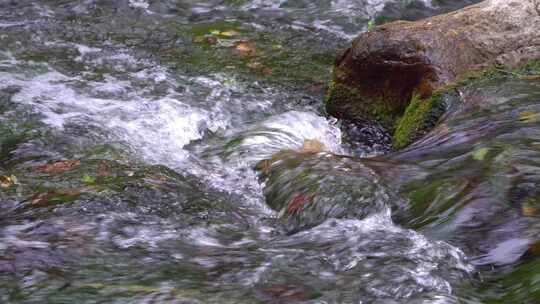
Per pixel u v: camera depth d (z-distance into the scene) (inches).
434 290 184.9
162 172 271.6
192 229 227.3
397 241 211.3
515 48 327.6
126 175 264.8
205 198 251.9
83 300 178.5
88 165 274.2
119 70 395.2
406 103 328.8
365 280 189.9
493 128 274.1
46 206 236.5
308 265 199.5
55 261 200.1
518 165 240.1
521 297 178.7
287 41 452.4
